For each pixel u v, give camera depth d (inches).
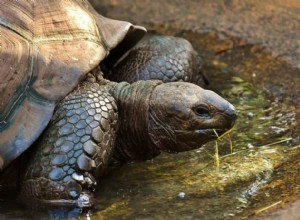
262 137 438.9
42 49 388.5
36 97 375.6
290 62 516.1
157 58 458.3
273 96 491.2
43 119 370.6
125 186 392.5
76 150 367.6
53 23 403.2
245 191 379.9
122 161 418.3
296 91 484.4
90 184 369.7
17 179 387.9
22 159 383.6
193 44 577.0
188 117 390.0
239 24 570.9
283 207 344.5
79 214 364.2
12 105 371.6
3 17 389.1
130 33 455.2
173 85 402.0
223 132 394.0
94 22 429.7
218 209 363.9
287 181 382.3
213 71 536.4
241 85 512.4
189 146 400.5
